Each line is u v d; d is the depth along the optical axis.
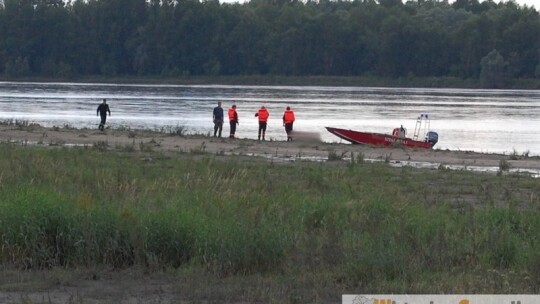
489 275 29.56
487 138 116.31
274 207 38.84
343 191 49.03
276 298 27.00
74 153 65.62
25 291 27.98
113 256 31.11
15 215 31.66
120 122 132.25
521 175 64.25
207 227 31.97
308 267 30.42
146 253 30.91
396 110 178.88
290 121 89.88
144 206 37.06
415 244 32.78
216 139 88.00
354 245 32.31
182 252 31.22
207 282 28.75
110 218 31.91
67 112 155.75
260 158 71.62
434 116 161.88
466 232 35.28
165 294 27.83
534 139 115.62
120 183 45.09
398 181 57.56
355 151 80.88
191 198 40.00
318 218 37.44
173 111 162.12
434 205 45.38
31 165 53.09
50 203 32.69
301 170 60.81
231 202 39.25
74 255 31.08
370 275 29.22
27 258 30.77
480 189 54.28
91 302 26.86
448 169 66.12
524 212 41.47
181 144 81.81
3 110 159.75
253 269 30.30
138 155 69.50
